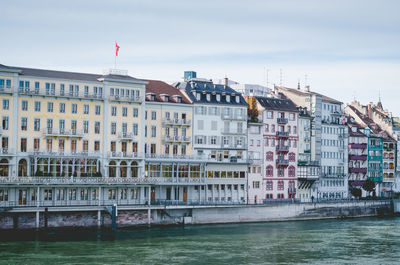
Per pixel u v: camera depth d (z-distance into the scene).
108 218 103.31
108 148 109.38
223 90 129.38
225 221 114.75
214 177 122.75
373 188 160.50
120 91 111.00
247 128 129.00
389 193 168.62
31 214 96.38
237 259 79.44
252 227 109.81
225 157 125.38
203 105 122.69
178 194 117.69
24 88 102.06
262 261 78.81
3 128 100.25
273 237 98.31
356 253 85.81
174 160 116.19
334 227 113.69
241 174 126.94
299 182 138.88
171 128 118.56
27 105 102.44
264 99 136.75
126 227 104.38
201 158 120.88
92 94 108.06
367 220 129.38
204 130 122.69
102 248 84.38
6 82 100.69
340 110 157.88
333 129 153.12
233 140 126.69
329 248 89.38
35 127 103.00
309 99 147.25
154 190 114.88
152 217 107.31
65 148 105.50
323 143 150.00
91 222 101.50
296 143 139.12
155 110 116.88
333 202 132.00
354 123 165.50
